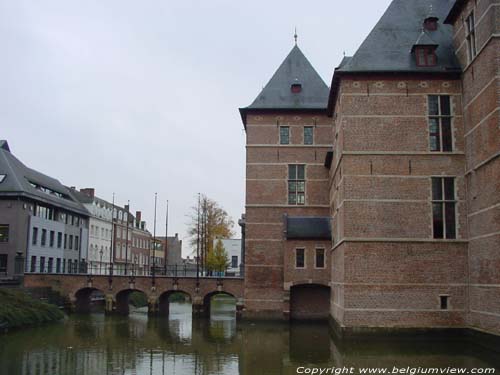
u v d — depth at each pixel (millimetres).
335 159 28234
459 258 22219
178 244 109250
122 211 77062
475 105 21188
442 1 25469
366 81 23438
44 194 50188
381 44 24078
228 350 21953
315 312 32594
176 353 21312
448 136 22938
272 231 33344
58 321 33875
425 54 23281
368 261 22484
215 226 63000
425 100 23125
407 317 22094
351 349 20453
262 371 17281
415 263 22359
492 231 19500
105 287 39500
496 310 19078
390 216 22688
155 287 38375
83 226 60219
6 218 44969
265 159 33938
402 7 25328
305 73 35438
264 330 28906
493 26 19172
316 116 34125
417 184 22781
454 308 22016
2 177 45906
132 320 36000
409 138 23016
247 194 33750
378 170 22938
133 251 81438
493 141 19312
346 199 22891
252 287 32969
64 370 17594
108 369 17859
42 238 49000
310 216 33250
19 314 30031
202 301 37281
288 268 31672
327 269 31453
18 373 17016
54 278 40344
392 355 19047
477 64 20844
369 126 23188
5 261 44438
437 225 22562
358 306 22266
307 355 20266
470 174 21891
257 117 34281
